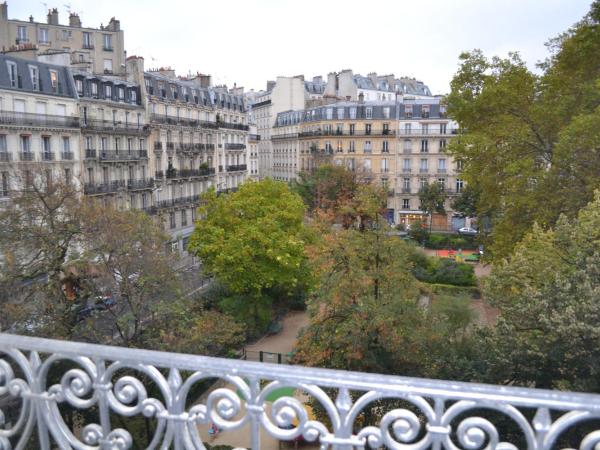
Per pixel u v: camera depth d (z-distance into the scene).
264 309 28.88
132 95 45.12
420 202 67.94
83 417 12.79
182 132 51.44
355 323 14.59
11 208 19.19
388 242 16.27
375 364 14.63
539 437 2.46
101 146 41.00
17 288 16.28
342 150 71.38
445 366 13.89
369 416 13.58
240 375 2.88
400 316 14.71
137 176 44.91
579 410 2.42
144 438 13.61
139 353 3.06
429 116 67.75
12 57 33.78
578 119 17.50
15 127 32.84
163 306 16.89
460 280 36.84
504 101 21.67
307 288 31.45
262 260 28.61
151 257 17.59
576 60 20.45
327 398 2.75
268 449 14.96
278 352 26.56
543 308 11.12
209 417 2.97
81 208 18.95
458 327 17.59
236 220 30.53
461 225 67.56
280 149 87.56
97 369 3.14
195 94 54.44
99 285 17.05
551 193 20.14
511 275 13.62
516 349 11.55
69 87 38.12
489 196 23.39
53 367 10.54
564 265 13.00
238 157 63.38
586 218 13.01
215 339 18.84
